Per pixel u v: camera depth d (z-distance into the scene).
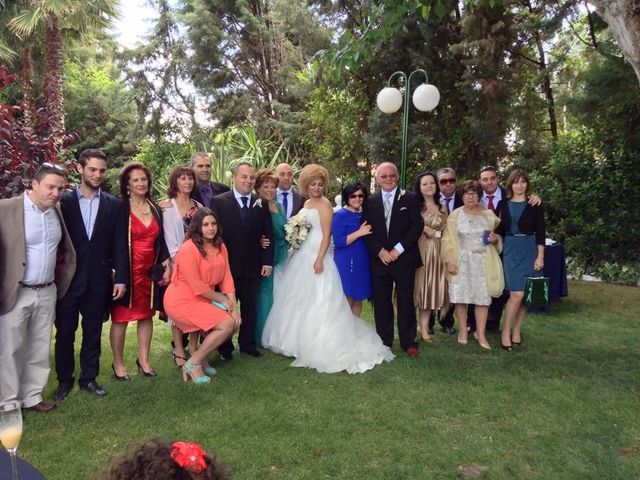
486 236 4.98
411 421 3.48
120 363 4.32
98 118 23.62
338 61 5.27
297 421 3.48
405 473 2.87
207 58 18.19
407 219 4.80
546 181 9.66
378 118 11.29
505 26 10.33
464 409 3.66
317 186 4.86
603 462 2.95
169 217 4.50
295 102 18.56
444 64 11.05
